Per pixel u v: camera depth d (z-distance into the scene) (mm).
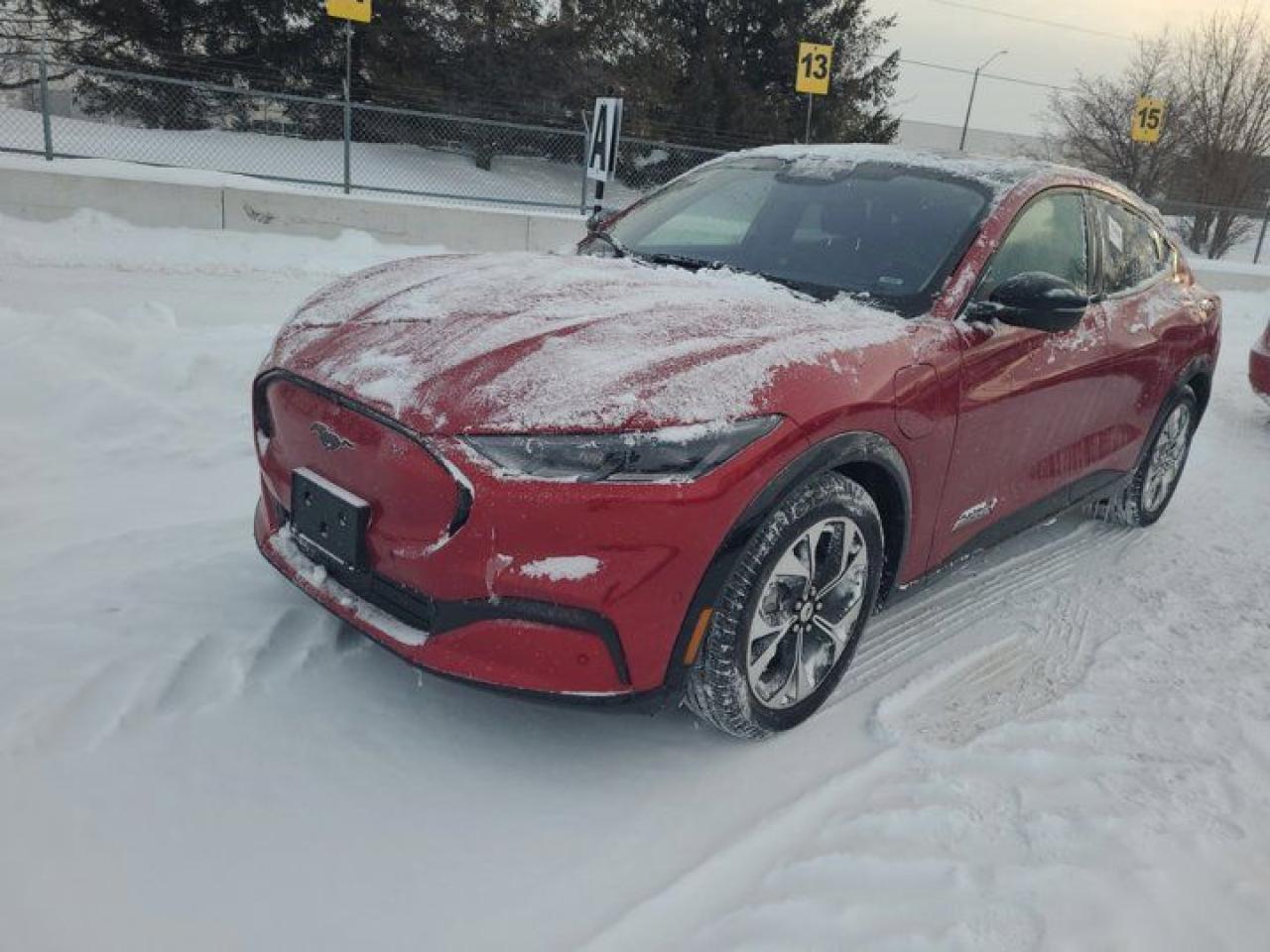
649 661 2330
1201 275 16453
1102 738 2895
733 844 2312
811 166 3859
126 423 4418
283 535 2818
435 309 2805
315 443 2586
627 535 2211
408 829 2277
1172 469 4793
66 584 3076
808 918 2100
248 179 11781
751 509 2336
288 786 2363
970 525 3297
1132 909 2209
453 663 2326
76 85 16312
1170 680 3277
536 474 2207
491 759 2555
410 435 2326
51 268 8867
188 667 2719
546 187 16656
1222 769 2793
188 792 2295
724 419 2305
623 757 2615
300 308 3121
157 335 5551
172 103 16562
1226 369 9516
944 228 3303
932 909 2154
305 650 2869
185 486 4016
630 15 22859
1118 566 4246
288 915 1998
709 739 2721
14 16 18469
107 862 2070
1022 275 3053
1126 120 30047
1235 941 2160
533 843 2275
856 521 2689
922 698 3031
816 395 2467
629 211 4145
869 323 2873
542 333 2570
